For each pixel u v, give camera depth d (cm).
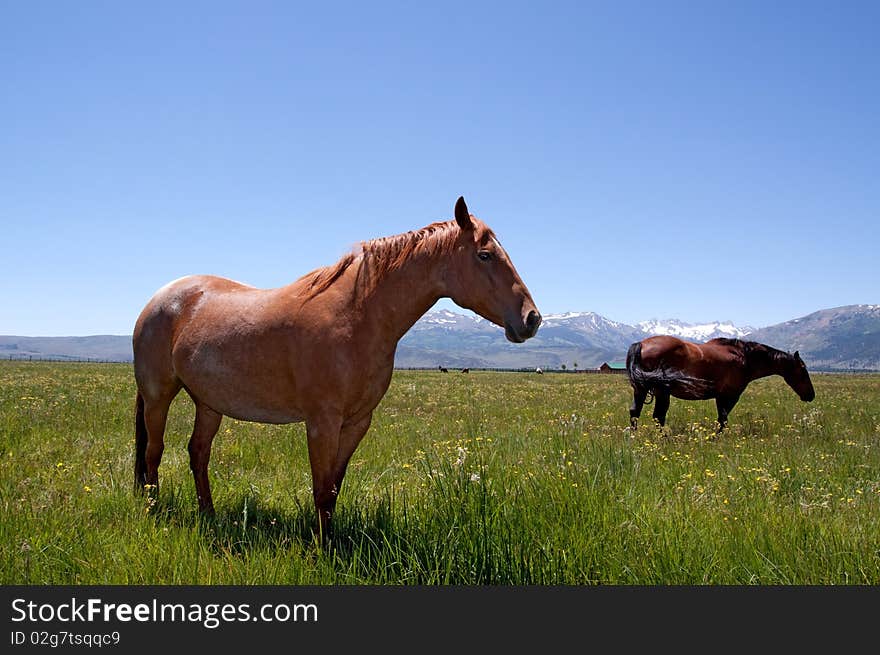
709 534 459
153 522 485
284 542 458
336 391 504
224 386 550
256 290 585
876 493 648
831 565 416
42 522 463
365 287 518
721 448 953
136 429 645
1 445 835
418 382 3919
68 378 2967
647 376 1254
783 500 630
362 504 580
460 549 421
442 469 543
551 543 419
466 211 515
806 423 1330
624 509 510
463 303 525
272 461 819
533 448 881
